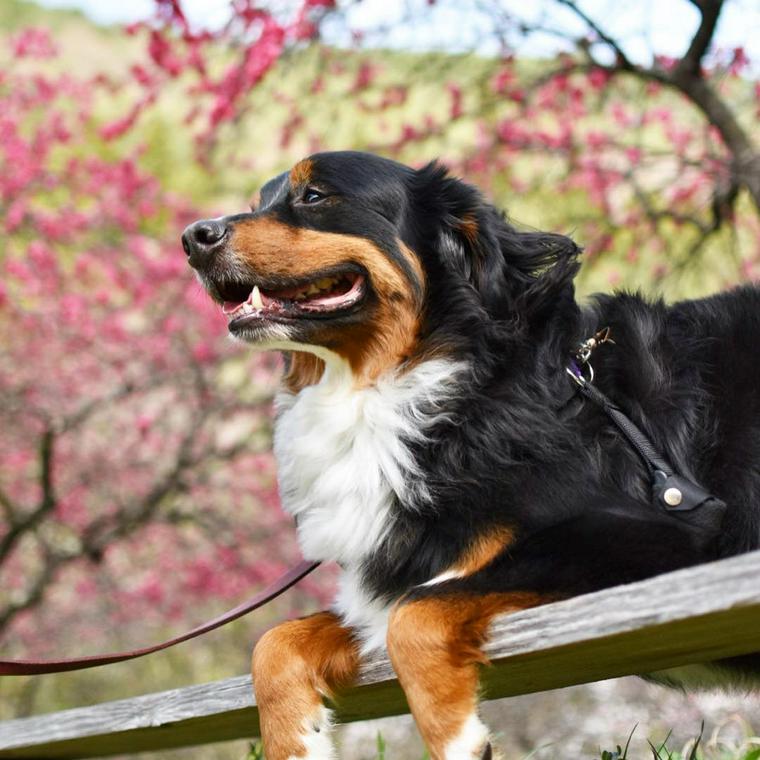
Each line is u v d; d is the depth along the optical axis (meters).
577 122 9.72
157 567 11.98
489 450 3.53
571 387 3.70
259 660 3.55
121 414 11.40
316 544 3.88
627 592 2.70
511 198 9.66
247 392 11.32
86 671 14.03
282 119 10.88
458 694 3.06
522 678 3.57
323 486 3.88
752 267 9.53
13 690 13.98
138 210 11.22
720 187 8.32
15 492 11.35
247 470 11.45
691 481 3.56
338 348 3.95
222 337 10.69
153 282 10.91
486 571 3.31
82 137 11.50
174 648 13.94
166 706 4.05
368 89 9.45
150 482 11.45
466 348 3.77
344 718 4.32
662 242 9.41
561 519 3.38
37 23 18.00
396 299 3.90
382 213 3.98
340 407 3.90
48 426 10.53
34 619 12.31
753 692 3.88
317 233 3.97
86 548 10.79
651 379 3.75
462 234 3.96
